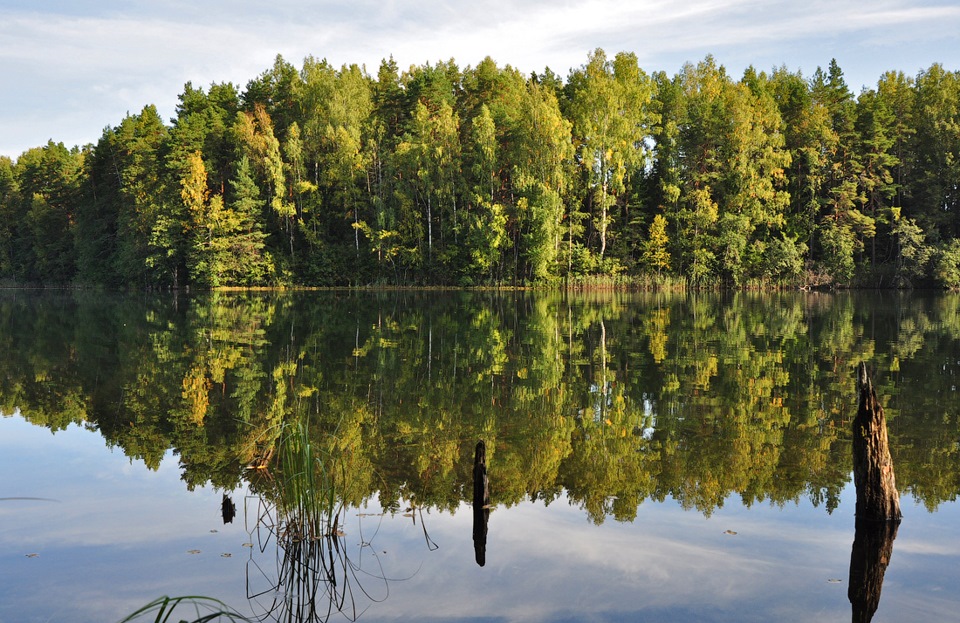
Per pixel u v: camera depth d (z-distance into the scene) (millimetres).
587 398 13875
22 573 6332
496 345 21859
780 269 58219
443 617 5449
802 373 16484
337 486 8734
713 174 59344
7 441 11172
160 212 62625
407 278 65312
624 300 45812
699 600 5723
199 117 67625
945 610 5559
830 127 60250
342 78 71750
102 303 47594
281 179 63500
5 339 24844
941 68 63125
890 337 23578
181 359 19391
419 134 61656
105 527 7477
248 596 5852
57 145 95625
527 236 58031
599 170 59656
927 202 58969
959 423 11539
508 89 68250
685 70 69375
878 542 6938
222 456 10297
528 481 8938
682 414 12477
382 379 16078
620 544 6910
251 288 64438
